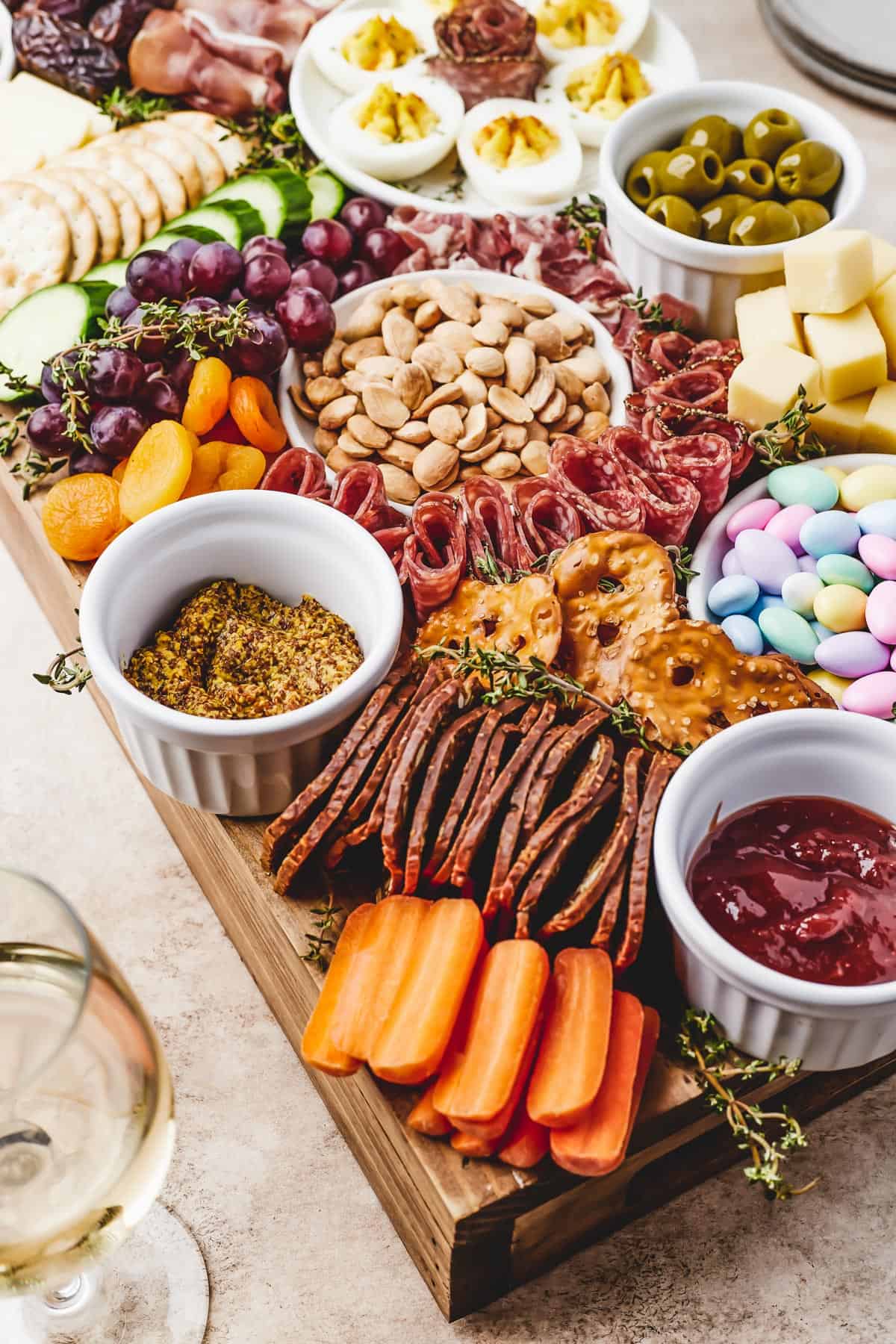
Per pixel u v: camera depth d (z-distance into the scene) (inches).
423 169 68.3
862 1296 42.8
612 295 61.6
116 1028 30.6
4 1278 30.8
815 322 54.7
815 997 34.3
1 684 60.9
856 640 46.9
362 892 42.9
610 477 52.2
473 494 49.7
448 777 40.0
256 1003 50.3
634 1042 36.7
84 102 71.2
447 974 36.0
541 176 66.2
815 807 40.7
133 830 55.8
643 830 37.2
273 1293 42.9
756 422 54.0
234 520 45.6
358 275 61.5
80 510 50.4
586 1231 42.6
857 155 60.3
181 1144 46.2
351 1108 42.5
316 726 40.3
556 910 39.1
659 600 44.7
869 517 48.9
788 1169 45.6
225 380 51.6
